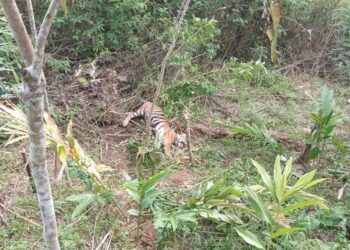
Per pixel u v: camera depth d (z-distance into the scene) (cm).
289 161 367
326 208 359
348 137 553
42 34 194
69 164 419
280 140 532
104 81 560
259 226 365
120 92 564
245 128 483
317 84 709
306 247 360
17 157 433
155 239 360
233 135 520
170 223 344
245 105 597
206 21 574
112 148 482
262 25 709
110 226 366
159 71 573
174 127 528
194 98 580
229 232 366
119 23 593
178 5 649
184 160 469
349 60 748
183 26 578
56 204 374
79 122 503
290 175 419
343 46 757
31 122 217
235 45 719
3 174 410
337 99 666
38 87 207
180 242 359
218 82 635
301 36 760
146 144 444
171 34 558
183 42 558
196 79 581
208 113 570
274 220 344
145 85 552
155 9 627
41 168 234
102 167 359
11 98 464
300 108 625
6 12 196
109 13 592
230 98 610
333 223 396
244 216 375
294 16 752
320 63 757
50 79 554
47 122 322
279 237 361
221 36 700
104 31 614
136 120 522
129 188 346
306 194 361
